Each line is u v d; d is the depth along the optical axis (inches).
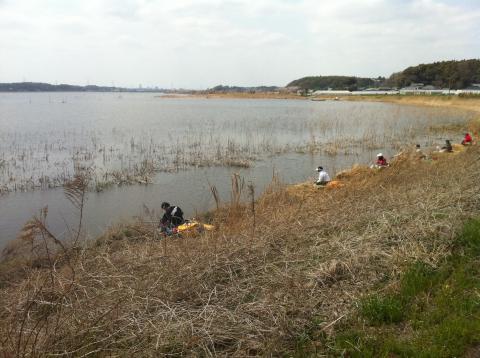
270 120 2050.9
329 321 183.0
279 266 243.3
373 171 674.8
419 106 3179.1
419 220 282.0
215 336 171.5
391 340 161.6
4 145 1187.3
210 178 800.3
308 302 197.2
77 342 164.7
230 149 1083.9
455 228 262.5
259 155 1048.2
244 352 161.6
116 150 1112.2
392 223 290.0
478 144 805.9
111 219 551.8
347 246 257.8
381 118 2066.9
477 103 2883.9
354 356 157.5
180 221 442.9
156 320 182.1
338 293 208.4
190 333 171.9
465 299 186.7
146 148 1139.9
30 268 253.6
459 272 209.9
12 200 655.1
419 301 191.5
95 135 1421.0
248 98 6515.8
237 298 201.6
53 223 546.6
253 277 225.0
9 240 486.3
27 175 818.2
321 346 166.7
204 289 212.5
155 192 700.0
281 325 173.6
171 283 213.6
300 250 263.0
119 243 385.4
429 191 369.1
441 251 237.0
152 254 275.7
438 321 174.1
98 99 6284.5
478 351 153.7
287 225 308.3
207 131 1572.3
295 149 1135.0
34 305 201.2
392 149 1142.3
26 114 2571.4
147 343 167.0
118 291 206.5
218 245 270.2
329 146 1157.1
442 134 1411.2
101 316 175.8
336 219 319.3
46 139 1312.7
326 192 523.8
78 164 890.7
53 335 168.1
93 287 217.9
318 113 2561.5
